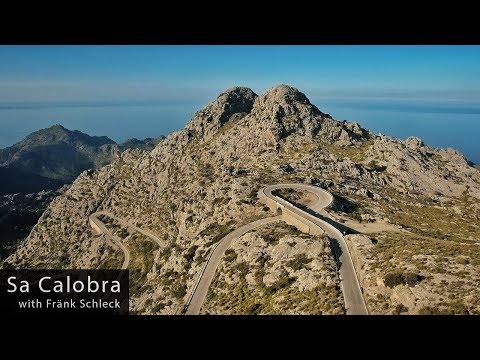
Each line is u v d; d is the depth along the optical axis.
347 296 69.50
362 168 169.25
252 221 122.19
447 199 158.12
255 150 188.12
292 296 74.75
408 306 61.66
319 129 196.75
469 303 58.19
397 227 115.88
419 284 65.12
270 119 197.88
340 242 92.75
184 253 121.38
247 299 81.56
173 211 185.75
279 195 134.25
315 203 128.50
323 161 171.38
